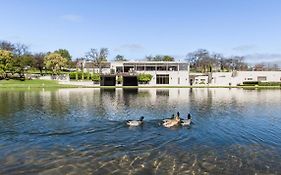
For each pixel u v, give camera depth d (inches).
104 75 4288.9
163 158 745.0
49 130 1059.3
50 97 2356.1
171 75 4557.1
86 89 3491.6
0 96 2431.1
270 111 1595.7
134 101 2079.2
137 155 766.5
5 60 4527.6
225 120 1294.3
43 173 646.5
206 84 4675.2
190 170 665.6
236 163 711.7
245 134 1015.6
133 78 4434.1
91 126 1130.7
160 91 3206.2
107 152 791.7
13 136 968.3
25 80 4532.5
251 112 1555.1
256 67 6614.2
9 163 705.0
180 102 2026.3
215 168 679.1
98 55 5782.5
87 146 850.1
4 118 1311.5
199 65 6722.4
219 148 835.4
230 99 2261.3
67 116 1370.6
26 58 5260.8
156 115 1435.8
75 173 646.5
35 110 1573.6
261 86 4286.4
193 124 1187.3
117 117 1357.0
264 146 859.4
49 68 5354.3
